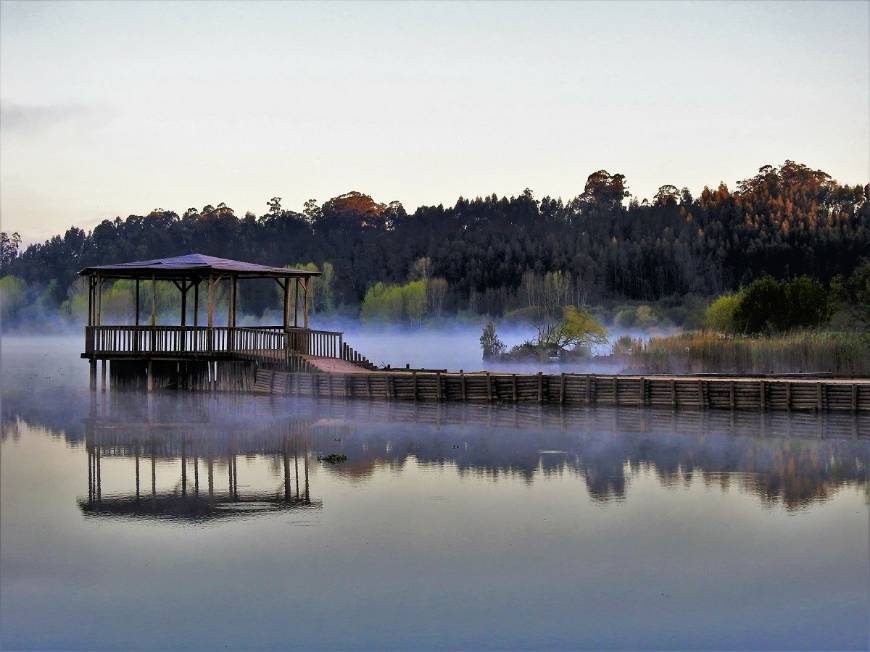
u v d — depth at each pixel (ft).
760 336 208.95
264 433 118.73
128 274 159.74
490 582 61.98
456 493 83.82
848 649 52.24
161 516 77.30
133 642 53.93
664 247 517.96
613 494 83.05
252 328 162.50
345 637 54.24
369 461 99.04
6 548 69.10
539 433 116.98
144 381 163.12
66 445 111.04
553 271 512.63
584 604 58.54
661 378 143.54
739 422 125.70
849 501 79.97
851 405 130.93
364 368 168.45
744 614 56.59
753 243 536.42
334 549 68.49
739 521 74.28
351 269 599.16
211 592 60.39
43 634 54.49
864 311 194.18
